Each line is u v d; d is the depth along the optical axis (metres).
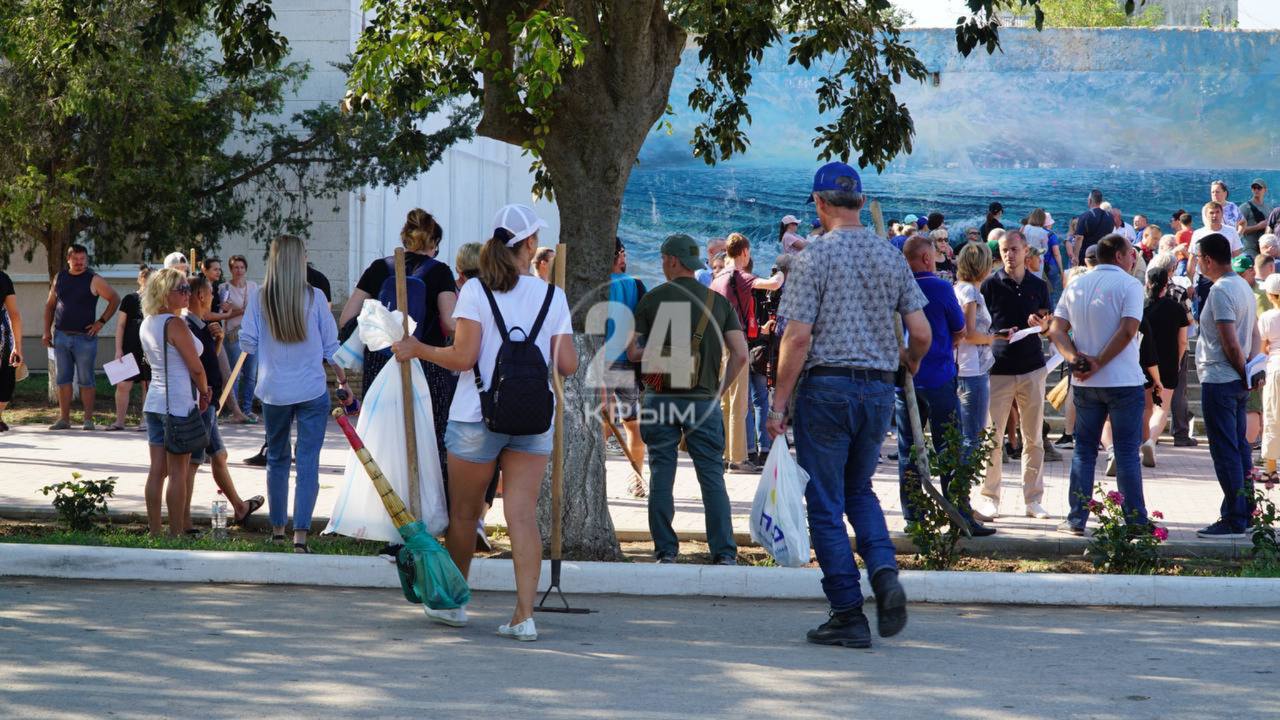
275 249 8.09
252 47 10.01
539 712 4.73
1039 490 9.61
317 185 22.70
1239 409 8.85
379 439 6.74
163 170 18.92
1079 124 27.72
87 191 18.64
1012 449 13.38
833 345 5.91
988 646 6.00
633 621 6.56
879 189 28.12
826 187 6.06
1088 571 7.86
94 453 12.99
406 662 5.51
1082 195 27.80
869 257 5.95
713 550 7.96
